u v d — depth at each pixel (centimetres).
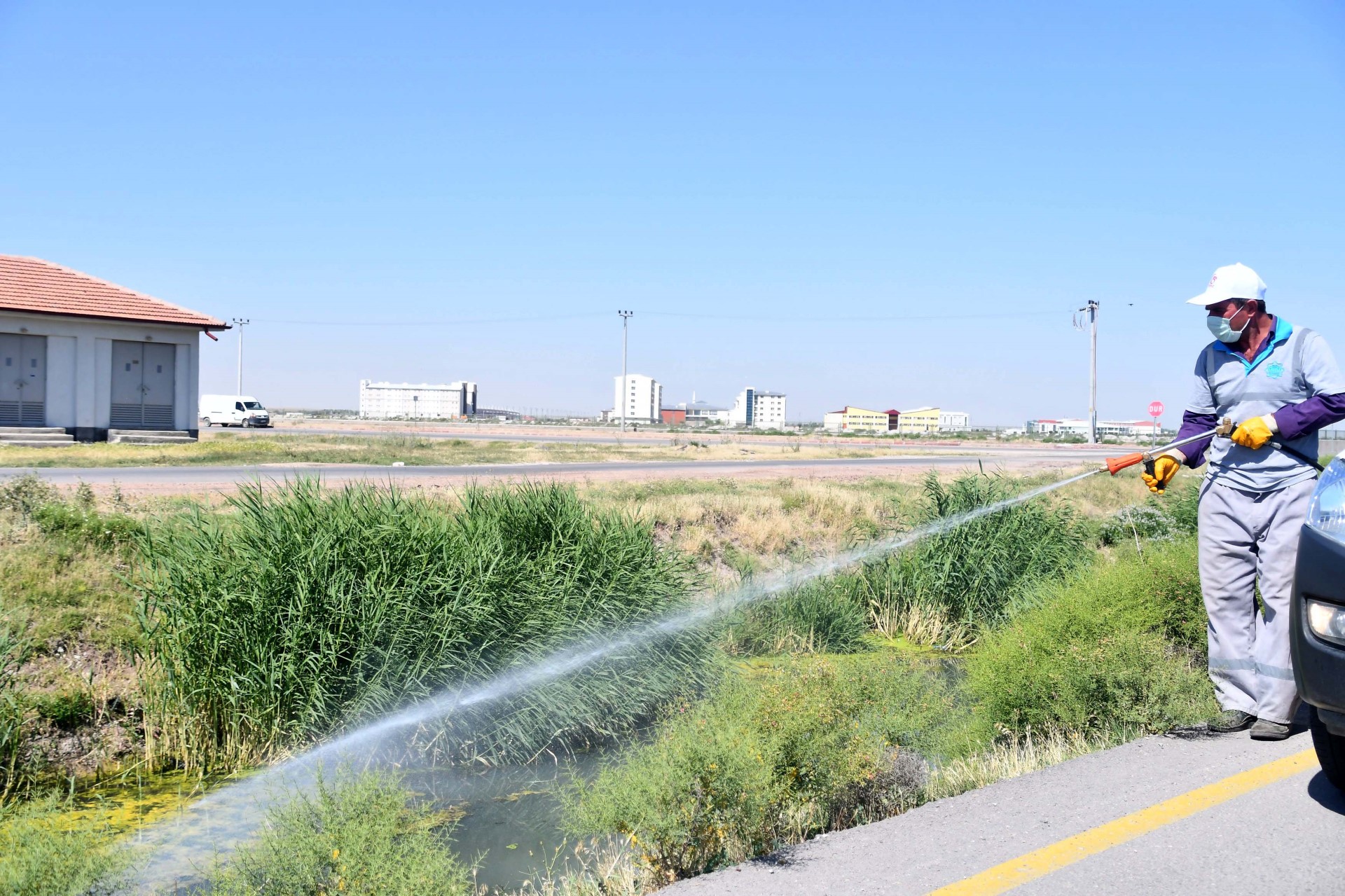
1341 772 480
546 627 920
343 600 832
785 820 525
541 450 4016
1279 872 401
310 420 12031
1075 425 16938
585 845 618
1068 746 650
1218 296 555
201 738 788
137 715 816
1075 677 669
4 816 510
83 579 938
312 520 882
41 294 3509
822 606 1317
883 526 1809
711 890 404
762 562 1598
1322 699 447
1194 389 602
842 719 583
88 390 3553
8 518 1079
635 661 961
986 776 591
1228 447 573
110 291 3716
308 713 796
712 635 1055
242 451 3012
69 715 782
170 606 823
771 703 569
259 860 448
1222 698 588
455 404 17412
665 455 4088
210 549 861
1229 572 575
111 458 2570
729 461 3744
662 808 487
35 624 852
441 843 577
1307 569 460
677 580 1073
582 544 999
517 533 996
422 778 778
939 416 17712
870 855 433
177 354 3738
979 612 1399
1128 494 2570
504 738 835
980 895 386
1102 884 393
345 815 453
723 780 490
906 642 1370
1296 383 547
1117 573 808
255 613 815
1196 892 385
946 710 729
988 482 1598
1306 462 550
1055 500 1719
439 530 929
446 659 848
